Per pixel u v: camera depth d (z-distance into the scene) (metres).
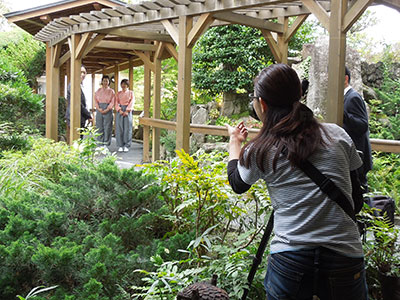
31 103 7.89
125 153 11.72
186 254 3.31
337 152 1.91
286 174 1.90
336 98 4.02
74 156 5.97
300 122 1.90
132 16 7.08
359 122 3.95
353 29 16.62
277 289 1.91
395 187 6.34
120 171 3.84
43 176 5.52
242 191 2.06
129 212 3.76
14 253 2.95
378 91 10.38
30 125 8.67
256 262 2.20
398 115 9.70
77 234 3.36
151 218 3.49
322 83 9.51
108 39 11.02
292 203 1.90
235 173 2.05
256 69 11.45
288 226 1.90
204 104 13.42
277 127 1.91
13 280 2.98
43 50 17.11
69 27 8.91
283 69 1.97
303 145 1.86
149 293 2.82
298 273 1.85
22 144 7.67
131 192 3.60
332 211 1.86
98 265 2.79
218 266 2.93
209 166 3.28
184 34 5.91
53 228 3.32
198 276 2.95
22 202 3.83
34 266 3.09
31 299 2.74
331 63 4.07
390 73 11.35
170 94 16.05
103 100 11.66
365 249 3.27
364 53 15.84
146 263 3.12
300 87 2.01
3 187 4.61
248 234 3.06
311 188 1.87
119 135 11.94
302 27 11.95
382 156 8.00
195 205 3.55
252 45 11.26
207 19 5.64
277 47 6.91
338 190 1.86
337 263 1.84
